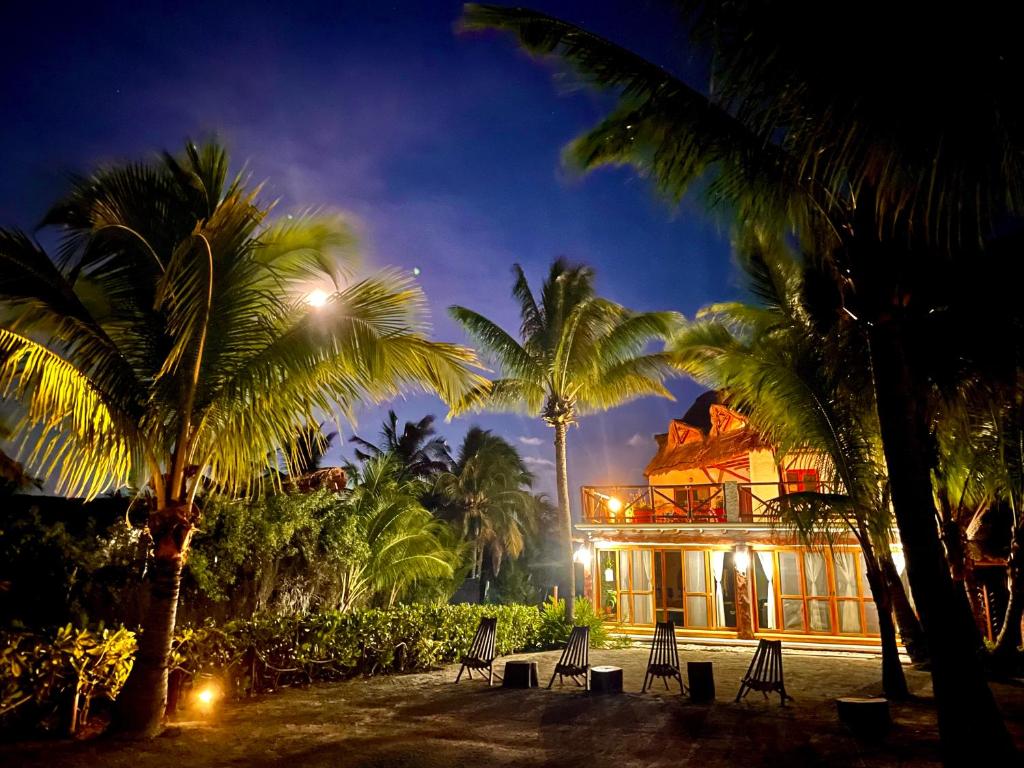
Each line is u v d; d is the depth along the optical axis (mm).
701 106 6336
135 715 7461
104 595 10148
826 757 6980
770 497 20688
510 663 11562
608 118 7176
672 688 11484
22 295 6906
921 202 5125
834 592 18500
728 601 21203
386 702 10031
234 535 12164
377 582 17266
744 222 6875
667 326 18578
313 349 7809
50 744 7000
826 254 6949
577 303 19625
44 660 7309
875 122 4414
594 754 7250
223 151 8664
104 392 7438
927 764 6688
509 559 42250
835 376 10125
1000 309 7707
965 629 5734
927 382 8273
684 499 24609
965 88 4047
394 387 8352
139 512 11438
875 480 10289
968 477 12102
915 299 7809
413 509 18312
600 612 20047
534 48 6941
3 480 9812
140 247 7984
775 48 4773
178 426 7863
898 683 9984
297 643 11188
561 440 19156
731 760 6961
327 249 8898
